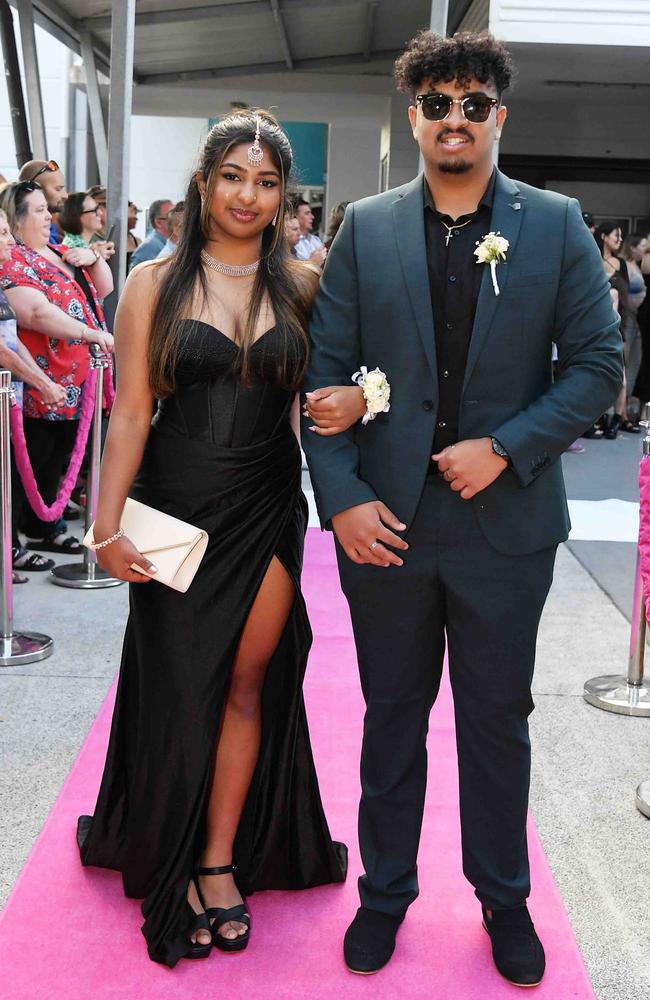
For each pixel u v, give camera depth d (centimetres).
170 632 240
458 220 217
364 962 231
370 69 1243
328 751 336
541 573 227
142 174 1617
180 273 233
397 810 237
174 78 1227
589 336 219
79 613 472
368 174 1562
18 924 245
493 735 230
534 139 1220
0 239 458
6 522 414
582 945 246
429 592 229
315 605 491
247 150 226
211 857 249
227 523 240
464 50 204
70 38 1026
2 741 341
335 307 226
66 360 531
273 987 226
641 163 1224
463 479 212
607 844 290
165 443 241
